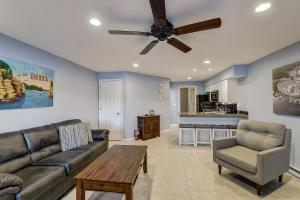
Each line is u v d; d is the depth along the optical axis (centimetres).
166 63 443
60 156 269
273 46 310
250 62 435
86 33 244
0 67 244
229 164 277
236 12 189
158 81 684
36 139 262
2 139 217
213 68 513
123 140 555
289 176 293
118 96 559
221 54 359
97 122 557
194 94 881
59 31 238
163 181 280
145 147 306
